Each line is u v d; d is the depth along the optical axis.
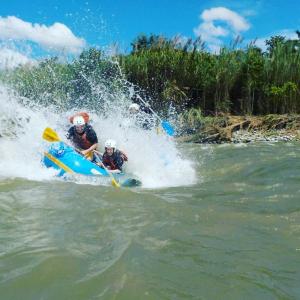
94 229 4.91
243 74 23.09
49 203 5.97
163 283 3.56
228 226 5.22
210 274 3.80
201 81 22.95
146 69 22.45
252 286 3.60
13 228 4.85
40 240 4.47
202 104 23.34
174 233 4.88
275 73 23.06
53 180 7.60
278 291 3.53
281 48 23.58
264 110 23.09
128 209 5.82
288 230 5.10
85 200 6.21
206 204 6.32
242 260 4.16
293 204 6.32
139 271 3.75
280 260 4.18
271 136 18.36
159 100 22.39
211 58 23.66
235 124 19.27
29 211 5.54
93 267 3.80
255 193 7.06
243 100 23.03
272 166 9.41
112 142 8.38
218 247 4.48
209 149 13.96
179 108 22.48
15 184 7.04
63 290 3.38
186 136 17.80
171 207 6.04
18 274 3.64
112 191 6.90
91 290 3.38
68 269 3.75
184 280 3.65
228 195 6.93
